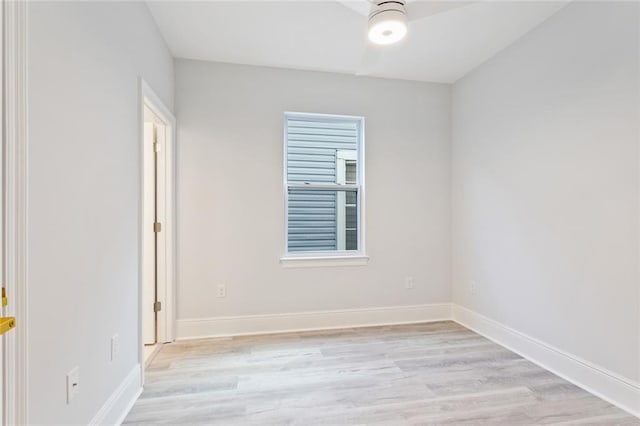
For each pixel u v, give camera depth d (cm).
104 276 165
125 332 191
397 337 304
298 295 324
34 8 113
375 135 342
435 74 336
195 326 302
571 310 222
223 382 221
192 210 302
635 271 185
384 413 187
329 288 330
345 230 348
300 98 324
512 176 274
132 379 198
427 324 342
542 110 245
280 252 320
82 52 144
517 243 269
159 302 290
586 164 211
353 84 337
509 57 277
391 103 346
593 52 206
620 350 193
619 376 193
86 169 148
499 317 290
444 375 231
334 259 330
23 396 108
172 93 294
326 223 344
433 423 178
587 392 208
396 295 346
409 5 189
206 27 251
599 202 204
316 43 276
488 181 303
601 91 202
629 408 188
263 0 219
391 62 309
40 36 117
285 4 223
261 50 287
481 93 313
